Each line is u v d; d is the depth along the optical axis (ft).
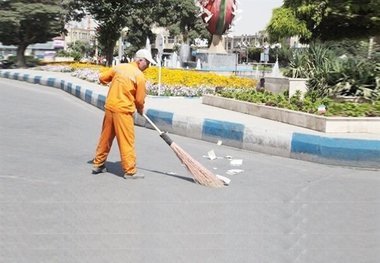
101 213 18.78
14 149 29.99
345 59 46.32
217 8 103.09
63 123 41.32
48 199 20.29
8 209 18.88
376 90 42.50
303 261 14.99
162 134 23.66
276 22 66.54
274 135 31.30
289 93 46.39
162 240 16.35
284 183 24.26
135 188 22.25
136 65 23.67
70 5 119.34
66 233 16.71
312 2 63.26
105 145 24.31
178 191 21.97
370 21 62.08
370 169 28.12
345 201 21.31
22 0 116.37
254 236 16.93
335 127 32.55
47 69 110.32
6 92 66.13
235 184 23.71
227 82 72.59
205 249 15.69
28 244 15.70
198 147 33.63
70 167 25.96
